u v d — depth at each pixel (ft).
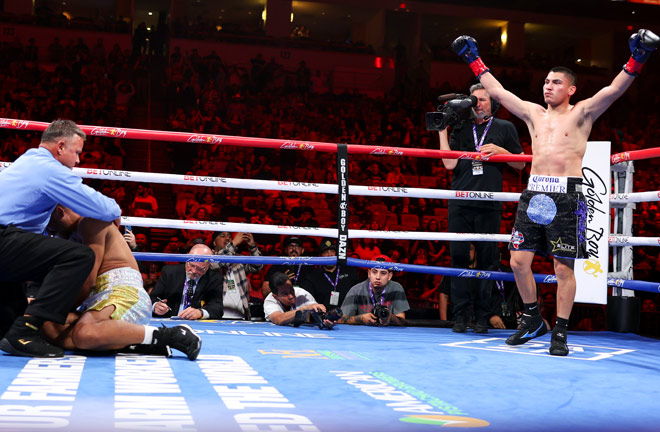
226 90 52.42
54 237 8.48
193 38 55.67
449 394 6.56
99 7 64.03
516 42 63.05
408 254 31.09
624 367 9.07
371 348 9.98
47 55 51.47
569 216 10.54
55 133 8.45
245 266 16.38
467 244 13.92
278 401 5.84
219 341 10.00
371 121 51.49
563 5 60.70
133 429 4.62
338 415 5.37
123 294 8.20
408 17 63.05
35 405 5.29
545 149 10.80
